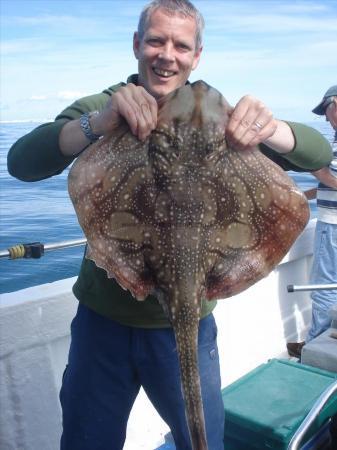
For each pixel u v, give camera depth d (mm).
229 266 1011
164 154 973
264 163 1008
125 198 982
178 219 976
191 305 968
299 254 2682
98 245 979
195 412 903
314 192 2889
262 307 2475
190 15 1137
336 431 1584
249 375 1905
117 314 1217
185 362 940
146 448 1827
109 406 1264
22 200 11828
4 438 1553
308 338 2613
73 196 953
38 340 1601
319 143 1163
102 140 989
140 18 1170
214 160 977
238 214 998
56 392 1655
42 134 1108
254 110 966
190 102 978
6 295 1617
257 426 1583
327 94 2711
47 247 1623
